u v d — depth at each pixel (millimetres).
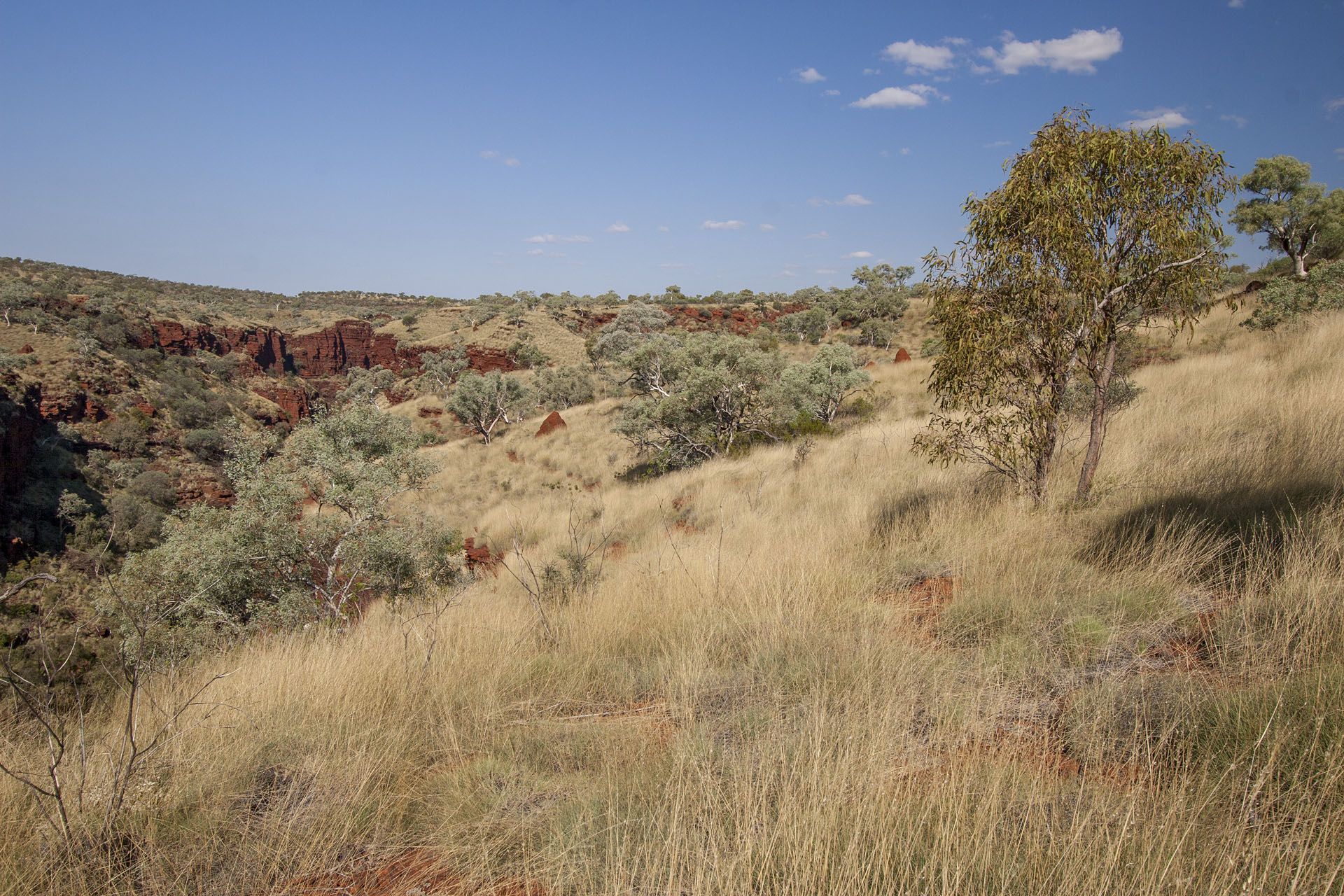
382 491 11125
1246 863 1953
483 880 2473
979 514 6938
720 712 3697
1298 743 2430
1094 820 2254
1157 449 7883
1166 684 3102
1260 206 31953
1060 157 5969
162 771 3246
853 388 22688
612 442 28453
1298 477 5293
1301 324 16422
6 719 3920
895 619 4668
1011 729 3111
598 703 4191
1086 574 4711
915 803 2488
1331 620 3182
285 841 2668
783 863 2227
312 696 4246
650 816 2596
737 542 9094
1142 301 6301
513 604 7191
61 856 2666
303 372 101250
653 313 79938
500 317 97000
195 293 127250
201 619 8930
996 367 6406
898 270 77750
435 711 4035
